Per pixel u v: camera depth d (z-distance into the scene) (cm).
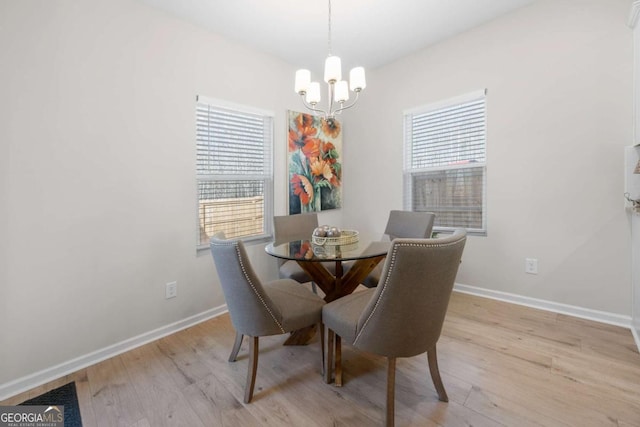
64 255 184
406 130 341
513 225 268
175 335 232
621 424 133
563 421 136
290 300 172
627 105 213
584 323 229
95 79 194
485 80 277
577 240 238
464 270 302
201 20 246
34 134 171
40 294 175
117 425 140
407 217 272
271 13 241
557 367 175
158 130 227
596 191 228
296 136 337
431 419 139
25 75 168
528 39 252
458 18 263
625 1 212
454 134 305
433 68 310
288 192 331
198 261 256
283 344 214
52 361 179
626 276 220
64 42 181
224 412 148
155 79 225
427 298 129
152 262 226
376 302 130
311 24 260
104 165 200
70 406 154
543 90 247
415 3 238
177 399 158
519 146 261
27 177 169
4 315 163
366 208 379
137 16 215
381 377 174
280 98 321
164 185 232
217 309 270
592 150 228
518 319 239
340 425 138
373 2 233
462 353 192
